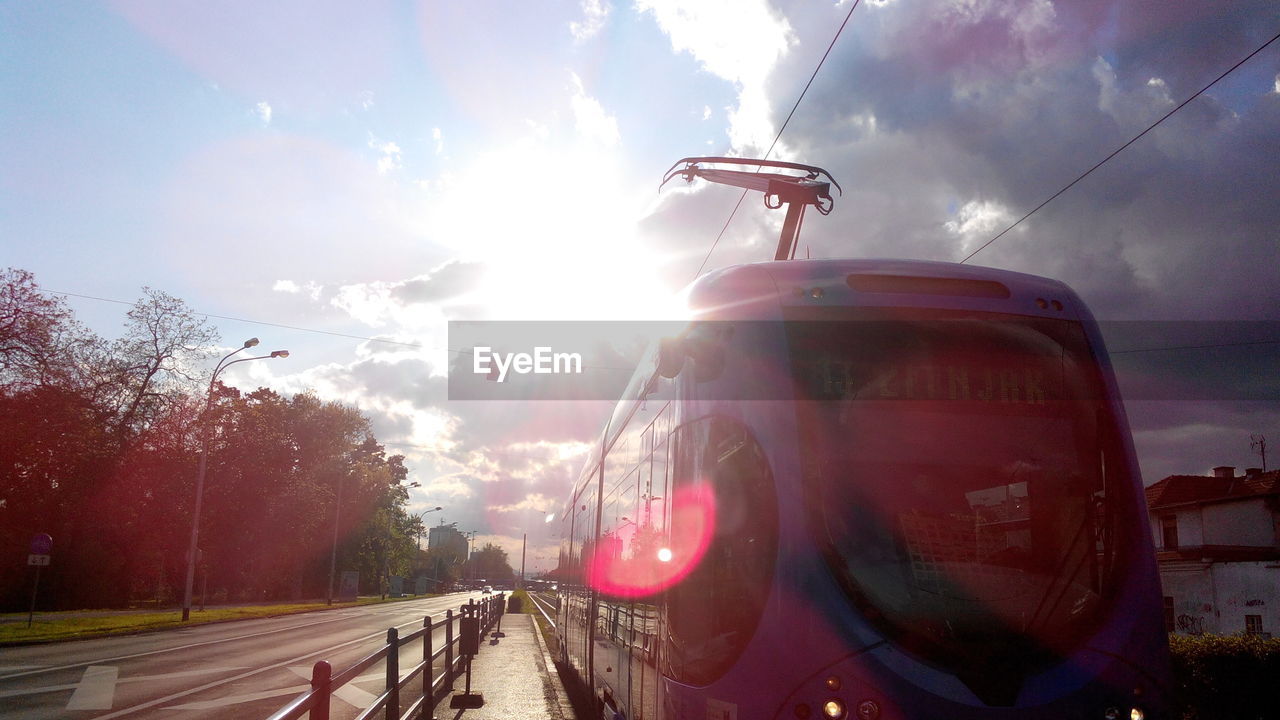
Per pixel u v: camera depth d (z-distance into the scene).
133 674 16.02
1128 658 4.60
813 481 4.80
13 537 46.62
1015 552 4.75
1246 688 9.59
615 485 9.62
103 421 48.56
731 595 4.98
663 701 5.81
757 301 5.38
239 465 62.84
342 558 85.44
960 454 4.92
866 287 5.37
